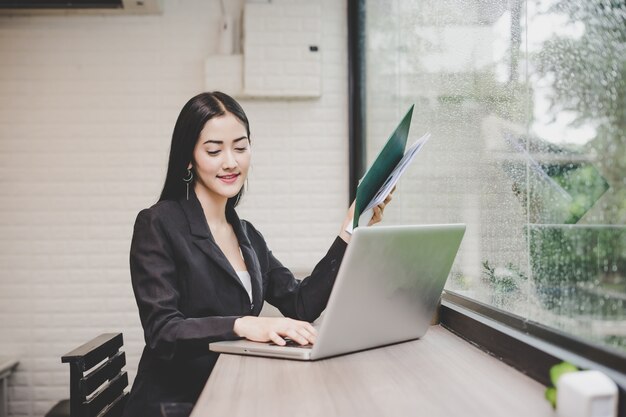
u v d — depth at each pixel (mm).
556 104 1054
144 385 1585
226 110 1646
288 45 3363
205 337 1359
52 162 3465
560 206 1036
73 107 3465
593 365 870
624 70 828
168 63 3480
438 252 1264
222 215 1790
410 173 2174
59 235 3465
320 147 3494
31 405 3457
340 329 1168
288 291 1782
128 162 3473
